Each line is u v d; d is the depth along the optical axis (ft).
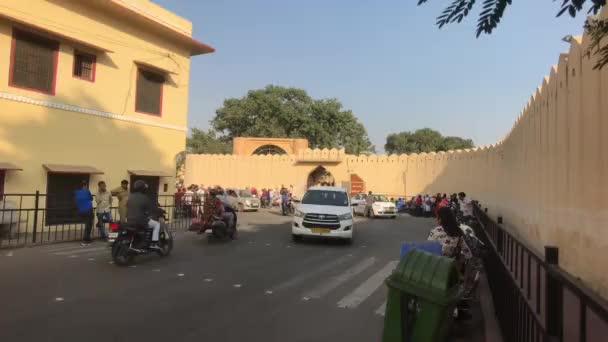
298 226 46.16
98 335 17.20
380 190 120.57
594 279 22.03
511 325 15.58
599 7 6.40
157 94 59.47
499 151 71.00
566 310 9.75
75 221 48.65
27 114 44.11
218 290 25.03
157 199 54.49
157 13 57.82
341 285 27.17
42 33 44.78
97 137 51.19
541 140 35.70
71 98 48.14
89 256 34.22
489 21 7.02
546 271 10.25
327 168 126.00
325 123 175.94
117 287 24.88
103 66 51.70
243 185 132.77
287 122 175.42
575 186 25.72
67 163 47.83
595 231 22.06
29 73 44.32
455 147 220.23
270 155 130.72
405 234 58.03
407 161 117.60
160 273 29.07
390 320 15.17
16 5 42.34
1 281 25.30
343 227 45.75
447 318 14.69
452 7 7.29
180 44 62.23
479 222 42.63
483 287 27.91
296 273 30.48
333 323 19.80
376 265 34.27
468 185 96.53
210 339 17.26
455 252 20.56
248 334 18.01
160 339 17.06
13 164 42.91
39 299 21.89
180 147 62.95
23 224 43.88
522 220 45.44
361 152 178.91
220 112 186.91
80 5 48.39
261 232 55.26
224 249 40.52
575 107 26.00
